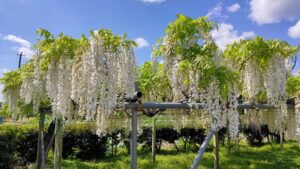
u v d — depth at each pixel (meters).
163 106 4.15
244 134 12.29
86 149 9.24
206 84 3.77
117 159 8.83
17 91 5.37
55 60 3.53
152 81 6.28
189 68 3.80
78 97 3.58
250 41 4.79
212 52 3.91
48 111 5.23
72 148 9.27
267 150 10.40
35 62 3.70
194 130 10.76
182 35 3.89
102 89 3.43
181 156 8.80
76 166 7.63
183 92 4.21
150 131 10.38
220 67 3.83
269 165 7.89
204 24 3.90
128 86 3.57
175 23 3.90
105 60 3.41
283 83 5.02
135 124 3.95
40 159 5.59
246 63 5.06
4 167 7.27
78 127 9.27
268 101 5.23
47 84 3.52
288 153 9.77
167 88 6.09
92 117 3.54
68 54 3.46
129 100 3.92
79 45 3.52
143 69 6.51
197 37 3.96
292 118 6.48
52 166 7.38
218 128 4.05
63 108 3.51
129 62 3.55
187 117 6.10
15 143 7.78
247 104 5.23
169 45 4.01
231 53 5.05
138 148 10.73
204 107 3.92
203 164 7.70
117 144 9.80
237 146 9.95
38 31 3.54
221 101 4.07
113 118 5.18
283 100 5.35
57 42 3.43
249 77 5.03
